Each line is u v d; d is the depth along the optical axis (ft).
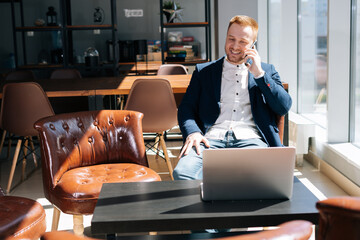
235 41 9.62
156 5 30.37
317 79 17.30
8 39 30.12
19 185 14.56
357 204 4.00
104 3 30.22
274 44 23.17
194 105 10.07
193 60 23.82
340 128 14.79
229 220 5.83
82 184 9.09
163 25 22.82
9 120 13.79
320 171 15.35
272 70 9.89
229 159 6.14
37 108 13.71
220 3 22.65
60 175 9.61
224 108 9.87
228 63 9.94
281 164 6.16
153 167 16.29
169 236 7.21
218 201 6.35
